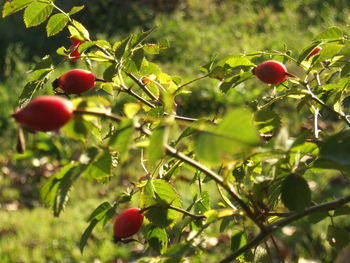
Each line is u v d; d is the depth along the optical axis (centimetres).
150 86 39
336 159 25
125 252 110
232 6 277
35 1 37
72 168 26
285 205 28
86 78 33
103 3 278
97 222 33
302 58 36
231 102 183
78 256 111
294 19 254
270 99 39
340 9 258
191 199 115
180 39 238
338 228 36
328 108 37
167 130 23
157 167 34
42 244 115
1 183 151
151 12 276
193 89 186
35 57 245
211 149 21
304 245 102
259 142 21
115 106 162
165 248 34
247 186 34
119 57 34
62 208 25
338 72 40
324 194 109
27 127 24
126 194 33
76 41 38
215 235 109
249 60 38
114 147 25
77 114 24
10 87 192
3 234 120
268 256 35
